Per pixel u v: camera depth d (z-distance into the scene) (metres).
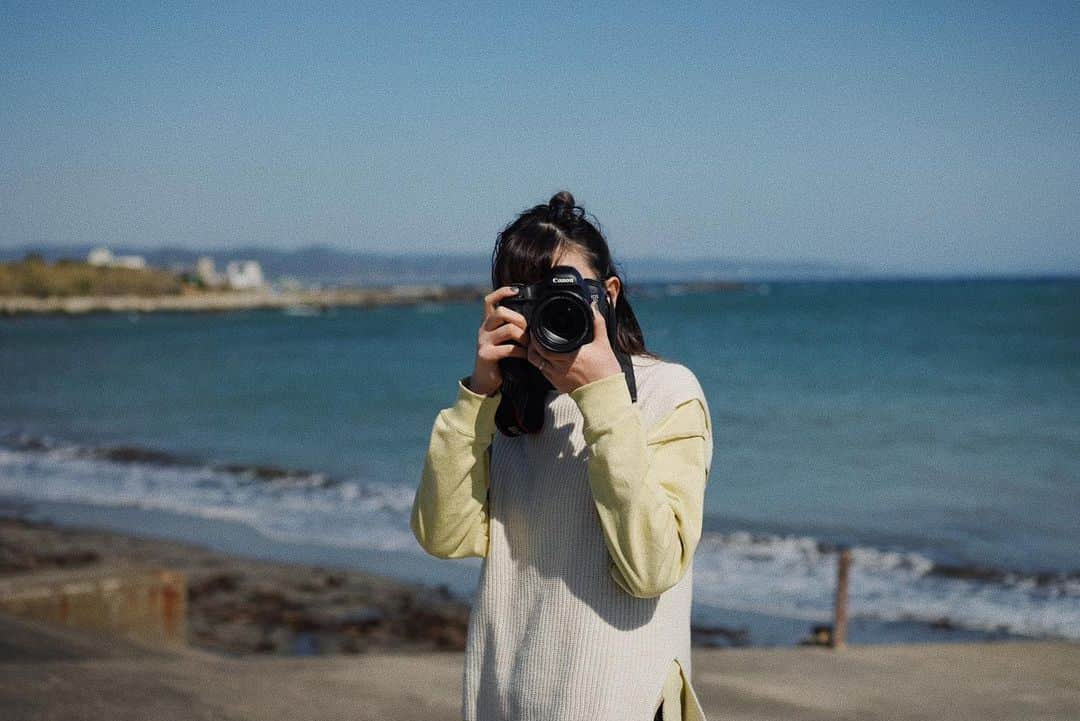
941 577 9.50
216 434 22.70
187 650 5.36
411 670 4.41
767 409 24.88
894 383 30.73
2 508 13.96
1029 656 4.59
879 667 4.42
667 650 1.51
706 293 161.75
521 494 1.61
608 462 1.41
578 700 1.46
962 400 26.25
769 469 16.44
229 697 3.83
